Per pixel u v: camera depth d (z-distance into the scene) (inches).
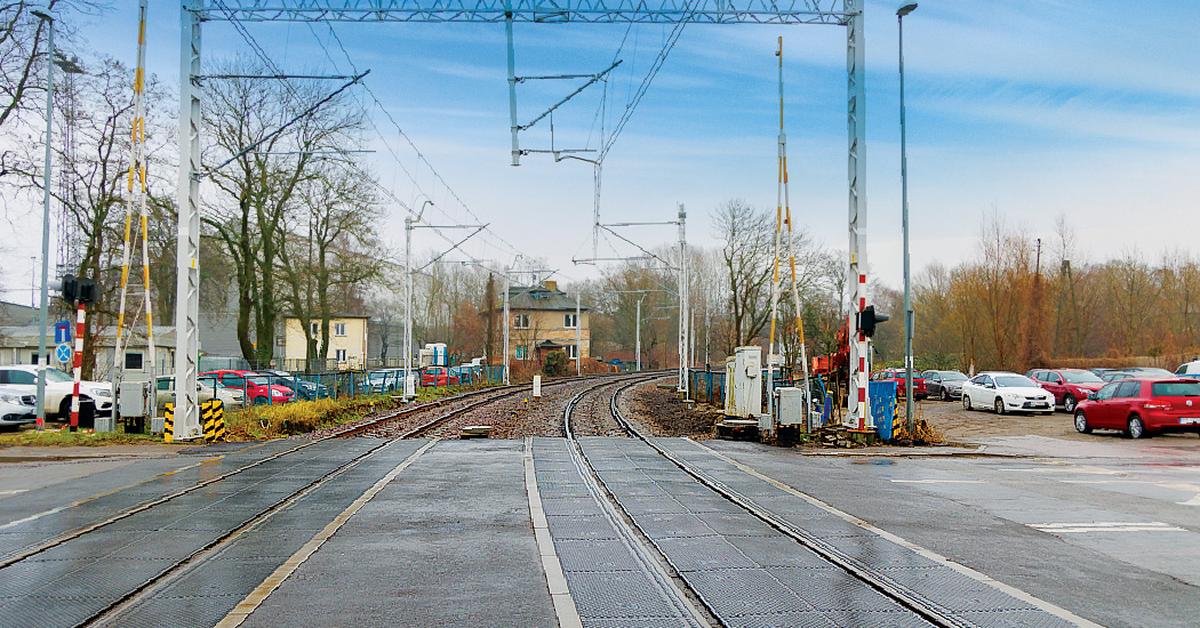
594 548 342.6
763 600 268.8
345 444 789.2
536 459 655.8
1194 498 495.8
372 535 367.9
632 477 552.4
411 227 1529.3
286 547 343.0
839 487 519.2
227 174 1642.5
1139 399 911.0
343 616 251.6
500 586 285.6
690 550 339.0
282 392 1343.5
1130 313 2276.1
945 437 903.1
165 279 2086.6
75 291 855.1
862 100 806.5
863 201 804.0
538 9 799.7
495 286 4190.5
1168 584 296.8
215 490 492.1
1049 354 1967.3
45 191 1009.5
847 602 267.3
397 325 4382.4
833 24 817.5
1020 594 277.3
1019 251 1985.7
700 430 1008.2
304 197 1756.9
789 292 2165.4
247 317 1728.6
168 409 812.0
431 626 242.4
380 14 794.8
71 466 627.2
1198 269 2257.6
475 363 2477.9
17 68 1176.2
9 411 948.6
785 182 885.2
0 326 2293.3
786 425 798.5
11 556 323.0
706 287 3887.8
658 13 813.2
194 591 278.5
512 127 989.2
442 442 809.5
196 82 828.6
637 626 242.7
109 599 266.8
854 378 810.8
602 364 3656.5
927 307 2479.1
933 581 292.4
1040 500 482.9
